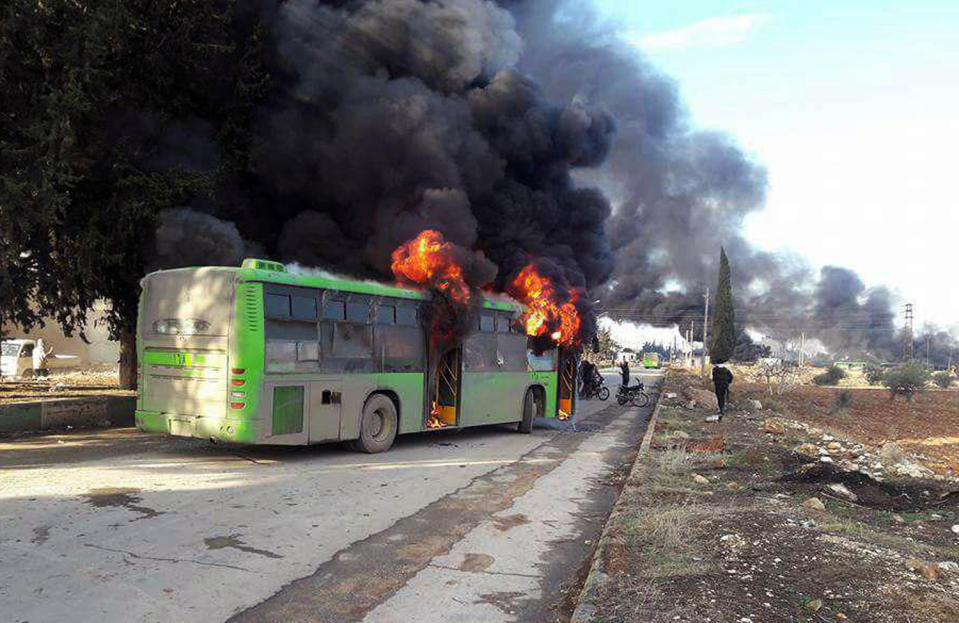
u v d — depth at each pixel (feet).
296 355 34.94
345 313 37.81
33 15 38.78
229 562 18.37
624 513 23.21
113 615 14.52
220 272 33.78
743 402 89.61
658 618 13.56
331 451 39.19
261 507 24.63
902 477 34.78
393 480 30.78
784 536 19.51
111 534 20.40
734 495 26.94
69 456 34.27
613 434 53.93
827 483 29.89
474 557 19.86
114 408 47.39
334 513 24.23
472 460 37.78
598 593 15.43
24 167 39.91
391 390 40.47
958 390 169.68
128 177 44.93
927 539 21.59
